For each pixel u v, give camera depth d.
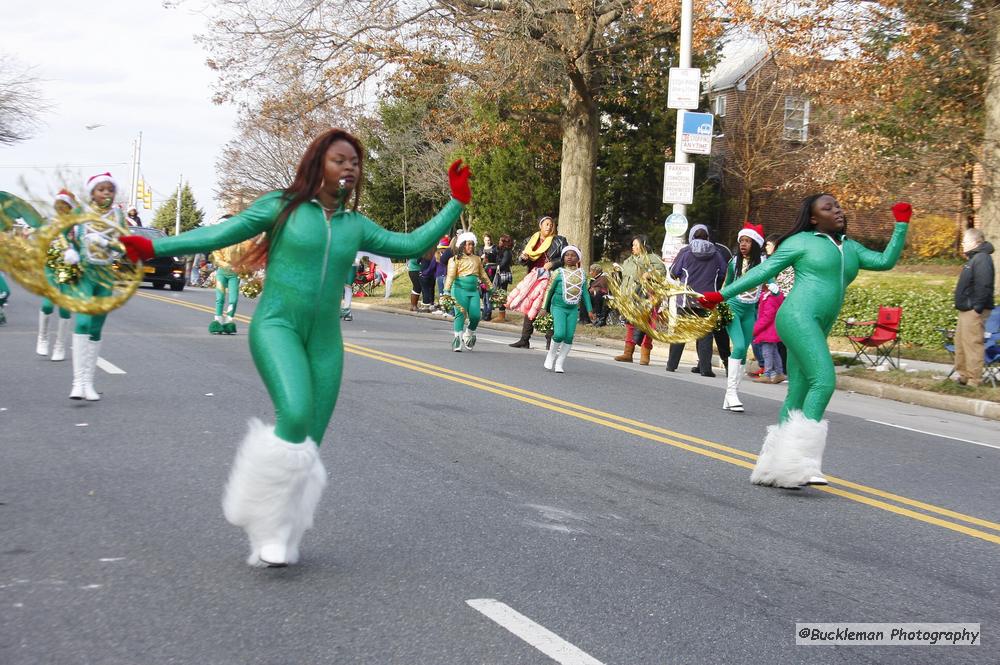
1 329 15.44
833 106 22.12
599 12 24.25
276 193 4.95
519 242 34.44
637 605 4.82
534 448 8.40
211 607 4.50
